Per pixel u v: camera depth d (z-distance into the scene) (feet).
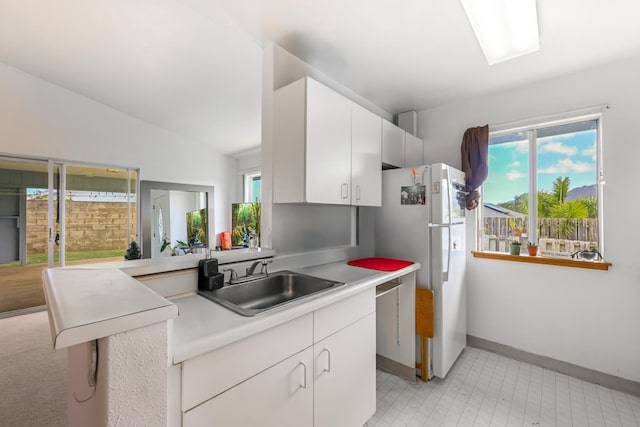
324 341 4.39
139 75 9.86
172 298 4.38
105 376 2.01
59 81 10.96
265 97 6.31
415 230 7.31
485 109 8.60
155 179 14.23
